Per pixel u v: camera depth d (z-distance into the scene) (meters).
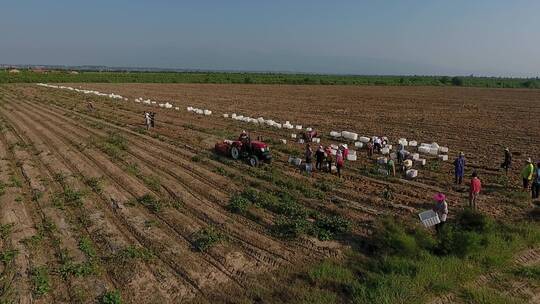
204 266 11.36
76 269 10.80
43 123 32.97
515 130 35.06
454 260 11.30
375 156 24.48
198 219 14.54
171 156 23.05
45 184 17.70
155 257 11.77
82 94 59.53
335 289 10.20
